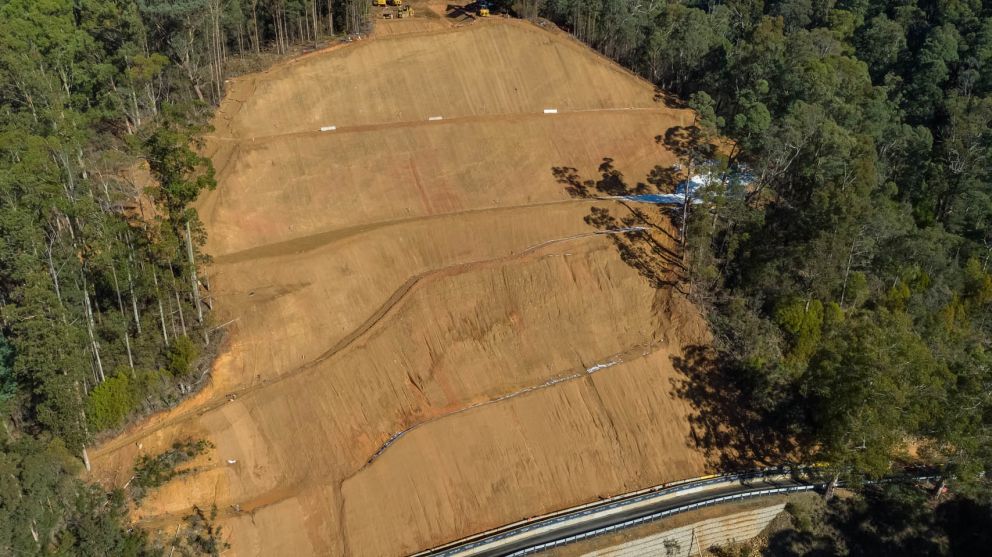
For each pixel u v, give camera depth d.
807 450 61.34
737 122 75.44
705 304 66.50
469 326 61.97
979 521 57.47
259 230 65.81
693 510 55.53
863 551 56.06
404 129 75.88
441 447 54.94
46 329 46.34
